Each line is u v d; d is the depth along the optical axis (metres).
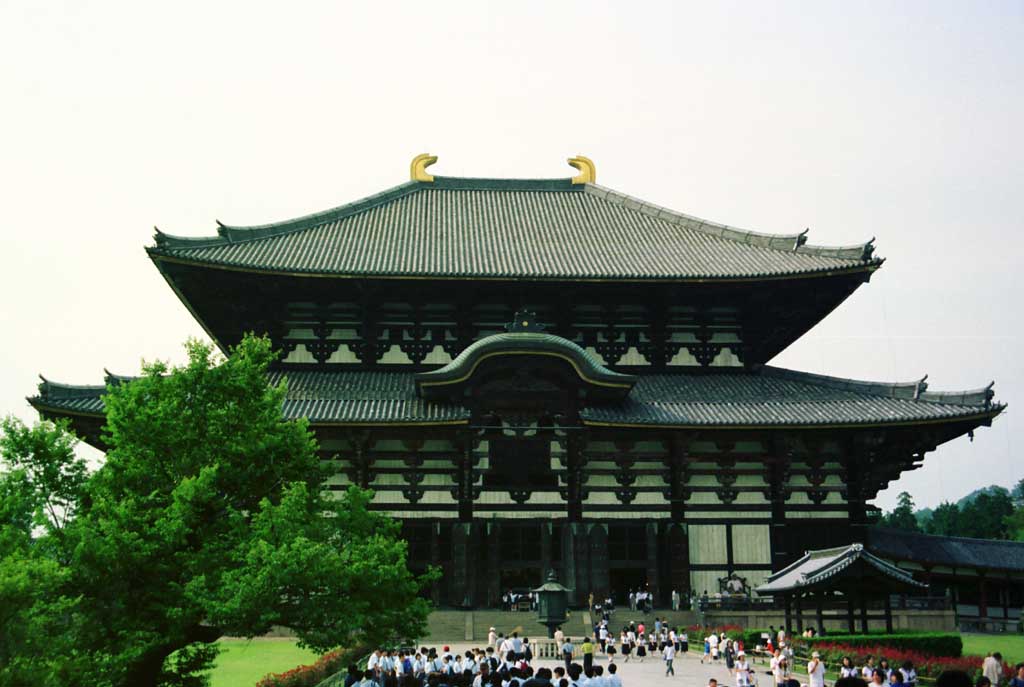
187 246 64.12
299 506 29.83
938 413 59.75
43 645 23.08
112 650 27.05
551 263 68.56
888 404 62.53
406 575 30.84
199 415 31.98
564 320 68.31
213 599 27.20
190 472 31.14
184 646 30.64
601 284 66.25
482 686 23.47
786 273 64.75
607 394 61.75
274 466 32.31
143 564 28.11
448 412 59.72
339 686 37.47
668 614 57.19
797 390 65.62
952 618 56.88
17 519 27.94
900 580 42.91
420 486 60.59
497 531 60.50
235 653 47.53
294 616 28.16
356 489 34.59
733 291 67.38
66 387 58.47
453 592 58.97
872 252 65.44
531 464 61.59
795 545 61.91
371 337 67.06
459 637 53.75
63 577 24.61
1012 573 68.75
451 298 67.62
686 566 60.66
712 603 57.31
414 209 81.19
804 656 42.72
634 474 62.03
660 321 68.44
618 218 80.94
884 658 38.22
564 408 61.59
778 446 61.97
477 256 69.94
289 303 67.44
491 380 61.50
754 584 60.78
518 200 84.94
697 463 62.50
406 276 64.31
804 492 62.41
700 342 68.88
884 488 63.66
